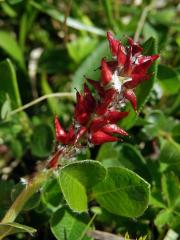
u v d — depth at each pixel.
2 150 0.11
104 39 0.11
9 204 0.08
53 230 0.07
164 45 0.12
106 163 0.08
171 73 0.10
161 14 0.13
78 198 0.07
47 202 0.08
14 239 0.09
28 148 0.10
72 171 0.07
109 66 0.06
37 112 0.11
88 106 0.06
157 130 0.10
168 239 0.08
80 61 0.11
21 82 0.11
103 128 0.06
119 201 0.07
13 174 0.10
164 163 0.09
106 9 0.12
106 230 0.09
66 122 0.10
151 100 0.10
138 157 0.09
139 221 0.08
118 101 0.06
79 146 0.06
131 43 0.06
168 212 0.08
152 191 0.08
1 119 0.10
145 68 0.06
